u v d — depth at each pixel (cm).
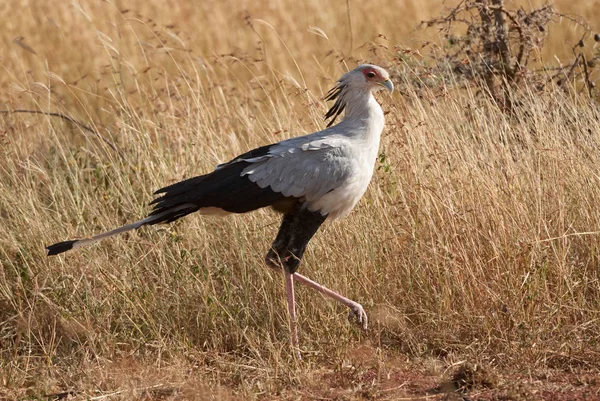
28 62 2562
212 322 1133
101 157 1547
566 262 1162
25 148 1537
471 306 1110
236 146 1475
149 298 1178
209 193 1055
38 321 1172
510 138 1392
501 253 1150
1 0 2892
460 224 1181
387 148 1352
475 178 1235
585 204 1234
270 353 1062
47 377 1020
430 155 1228
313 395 964
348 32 2709
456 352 1062
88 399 963
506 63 1566
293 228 1109
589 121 1389
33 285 1218
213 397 951
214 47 2703
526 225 1188
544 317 1081
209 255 1249
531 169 1268
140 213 1305
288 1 3041
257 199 1067
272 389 978
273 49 2680
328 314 1145
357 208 1248
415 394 954
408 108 1365
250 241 1248
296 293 1191
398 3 2841
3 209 1392
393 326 1129
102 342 1109
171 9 3009
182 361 1071
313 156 1076
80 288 1204
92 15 2852
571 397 915
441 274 1152
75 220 1347
